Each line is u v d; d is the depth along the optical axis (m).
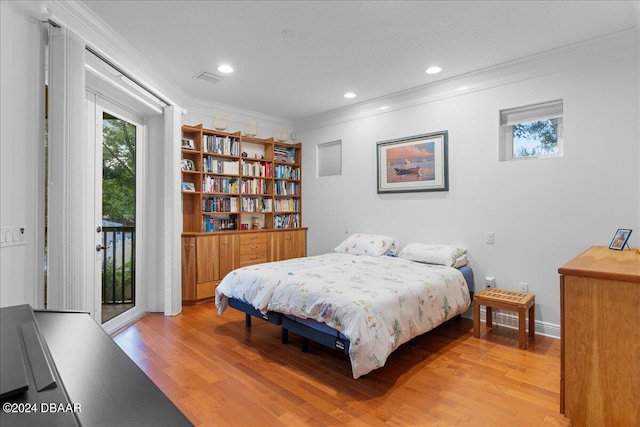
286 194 5.36
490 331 3.26
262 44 2.92
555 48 3.01
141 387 0.68
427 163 3.97
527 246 3.28
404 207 4.21
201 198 4.31
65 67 2.14
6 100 1.86
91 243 3.00
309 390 2.19
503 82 3.40
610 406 1.68
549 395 2.11
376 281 2.72
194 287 4.11
